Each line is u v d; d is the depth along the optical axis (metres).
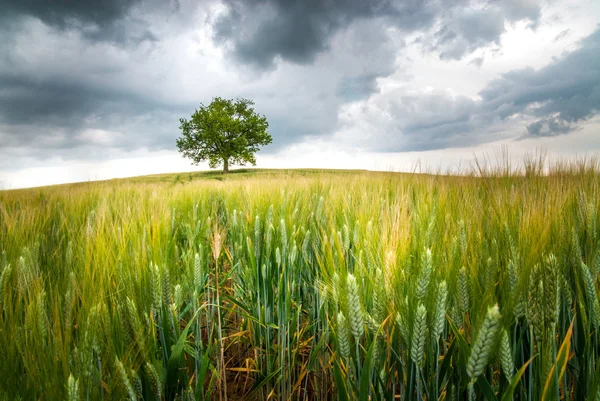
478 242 1.61
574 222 1.95
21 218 2.73
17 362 1.16
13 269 1.71
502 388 1.17
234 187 6.72
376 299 1.36
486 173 5.19
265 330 2.27
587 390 1.20
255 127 44.09
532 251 1.31
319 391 1.85
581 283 1.49
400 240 1.55
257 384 1.89
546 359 1.02
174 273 1.95
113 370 1.20
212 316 2.13
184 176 39.56
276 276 2.28
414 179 5.56
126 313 1.33
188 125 43.66
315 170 44.06
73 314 1.43
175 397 1.37
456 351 1.27
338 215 2.78
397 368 1.37
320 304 1.95
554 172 5.29
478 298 1.29
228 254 2.79
